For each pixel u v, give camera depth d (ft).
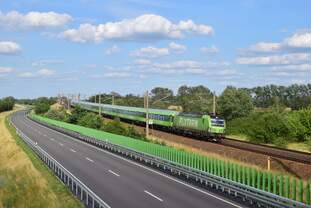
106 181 104.53
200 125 210.79
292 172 111.34
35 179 120.26
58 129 314.96
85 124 300.20
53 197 94.79
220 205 77.92
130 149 156.97
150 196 86.22
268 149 158.51
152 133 244.01
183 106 410.93
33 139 237.04
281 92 552.41
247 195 81.25
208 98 437.58
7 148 213.46
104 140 195.72
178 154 122.72
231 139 210.79
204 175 101.50
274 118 206.69
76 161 143.64
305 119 198.59
